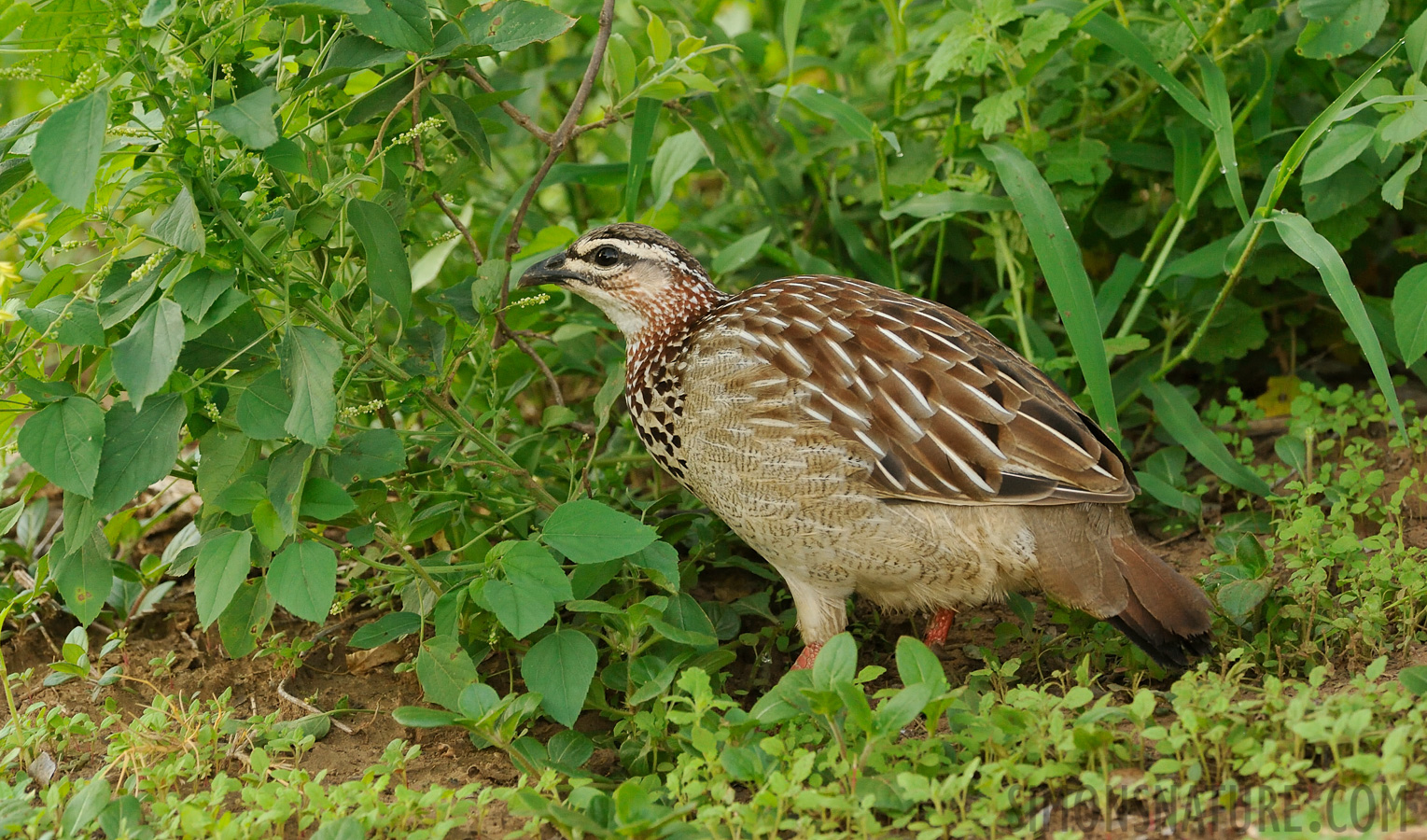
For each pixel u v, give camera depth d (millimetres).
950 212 9867
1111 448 7789
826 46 13930
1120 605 7484
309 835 6656
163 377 6543
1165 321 10562
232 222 6992
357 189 8617
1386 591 7785
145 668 8797
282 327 7535
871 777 6234
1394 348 10523
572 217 13297
